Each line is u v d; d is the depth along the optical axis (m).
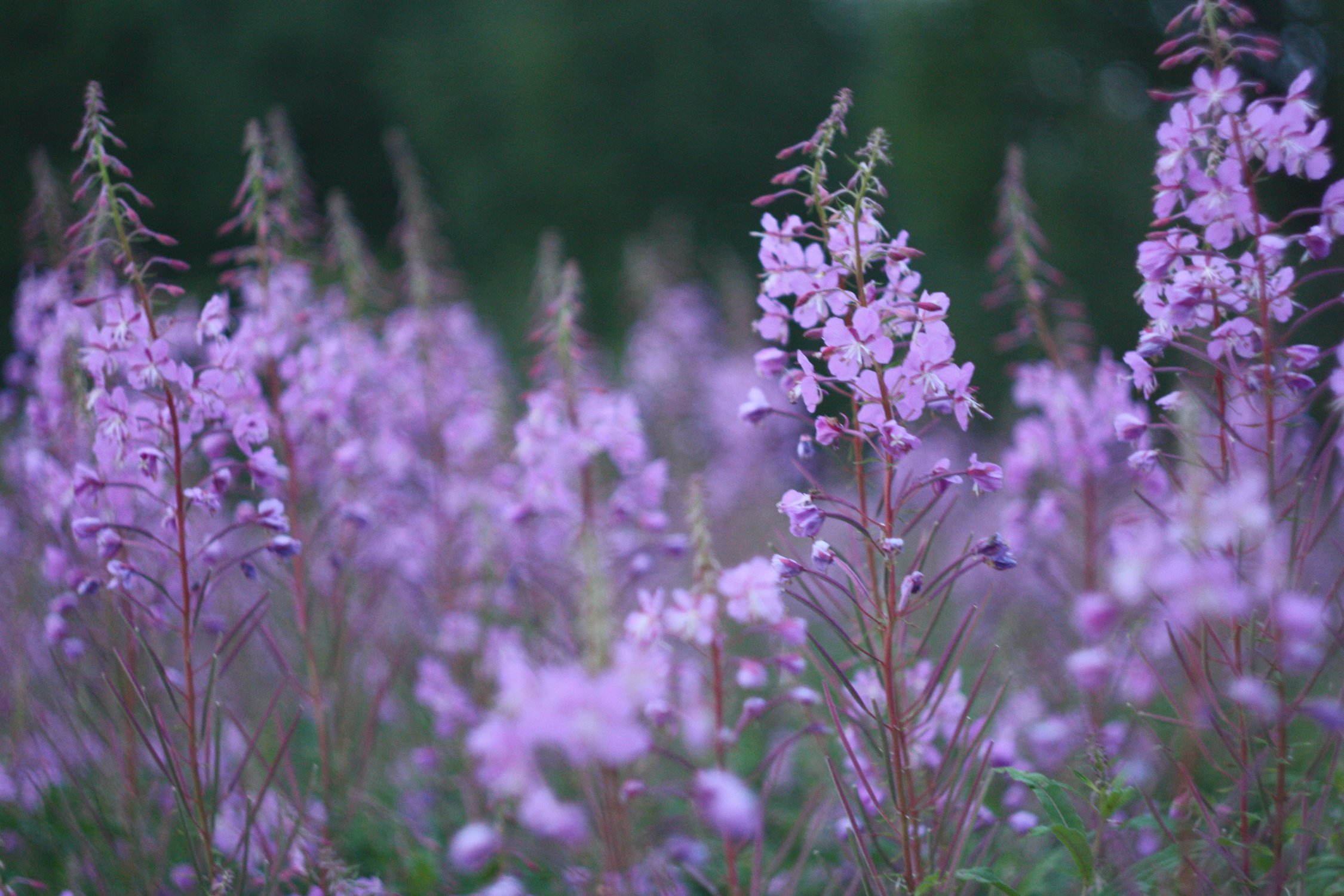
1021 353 3.49
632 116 5.94
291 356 1.39
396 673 1.44
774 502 2.24
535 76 5.72
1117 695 1.35
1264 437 1.24
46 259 1.41
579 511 1.44
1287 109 1.18
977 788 1.25
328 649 1.42
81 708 1.33
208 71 5.55
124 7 5.31
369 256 1.54
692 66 6.02
